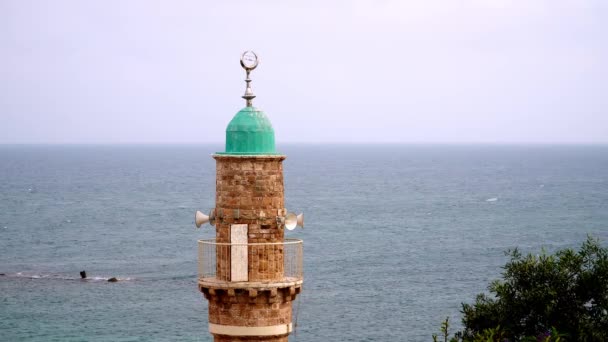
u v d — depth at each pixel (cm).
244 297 4175
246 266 4194
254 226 4194
